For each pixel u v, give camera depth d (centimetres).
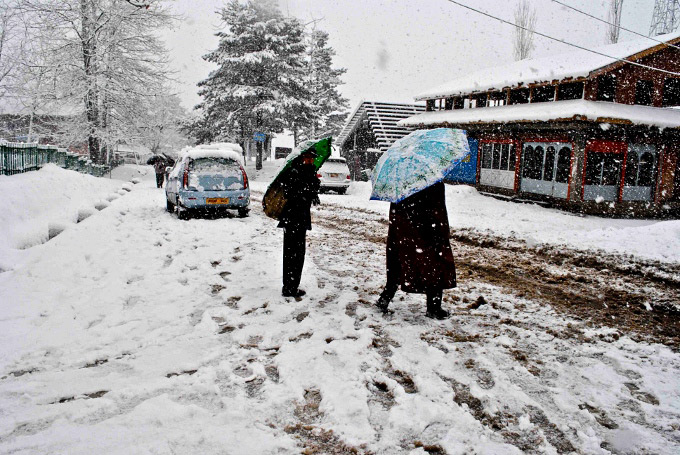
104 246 779
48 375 334
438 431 266
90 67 2808
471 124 2136
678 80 1925
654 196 1848
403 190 409
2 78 2577
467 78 2650
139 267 646
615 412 290
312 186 509
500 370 345
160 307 482
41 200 1212
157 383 316
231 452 241
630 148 1770
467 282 612
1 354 367
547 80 1784
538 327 442
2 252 716
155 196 1789
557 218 1416
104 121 3027
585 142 1669
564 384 327
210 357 362
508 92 2094
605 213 1725
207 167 1128
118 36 2870
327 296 525
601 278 645
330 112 5369
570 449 253
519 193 1981
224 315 459
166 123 5428
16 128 3588
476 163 2288
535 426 273
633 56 1666
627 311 501
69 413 279
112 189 2173
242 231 969
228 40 3531
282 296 522
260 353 374
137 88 3033
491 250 856
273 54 3484
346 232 1023
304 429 267
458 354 373
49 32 2653
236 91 3431
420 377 330
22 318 448
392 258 467
